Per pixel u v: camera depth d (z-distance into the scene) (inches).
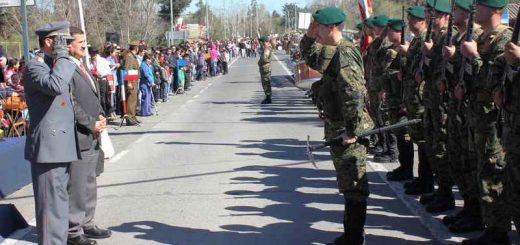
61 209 188.1
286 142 427.2
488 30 186.1
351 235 189.6
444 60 211.8
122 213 252.4
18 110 391.5
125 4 1244.5
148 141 446.0
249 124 532.1
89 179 215.9
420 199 255.3
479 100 185.3
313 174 318.0
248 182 303.0
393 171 298.2
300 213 246.5
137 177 321.1
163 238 219.3
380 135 344.8
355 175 182.9
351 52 176.4
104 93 545.3
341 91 175.3
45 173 185.5
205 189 290.8
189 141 441.1
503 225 188.2
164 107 706.2
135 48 549.3
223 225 232.7
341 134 182.4
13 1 373.4
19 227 230.7
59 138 183.3
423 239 209.9
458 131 208.5
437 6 229.0
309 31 191.8
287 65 1514.5
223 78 1245.7
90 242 211.9
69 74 178.4
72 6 917.2
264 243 211.3
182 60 903.7
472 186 205.8
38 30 183.2
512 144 162.4
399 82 283.7
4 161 282.4
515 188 163.6
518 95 159.3
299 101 737.0
